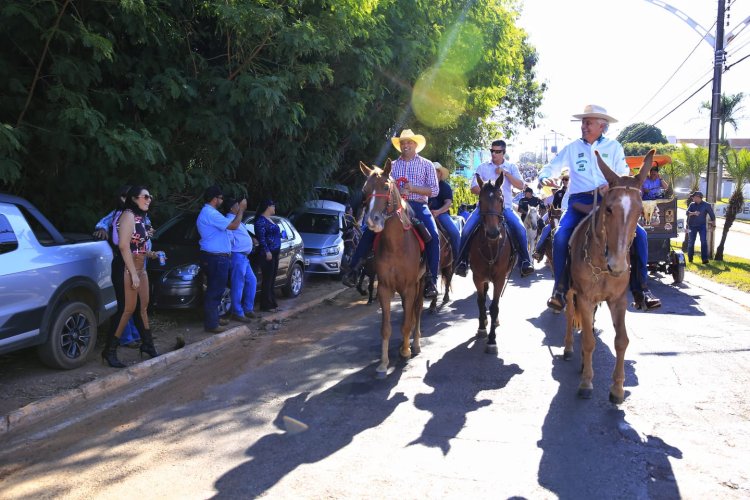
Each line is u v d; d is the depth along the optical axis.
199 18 10.38
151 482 4.42
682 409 5.82
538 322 9.79
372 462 4.70
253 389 6.51
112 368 7.04
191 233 10.16
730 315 10.40
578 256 6.07
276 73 10.38
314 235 14.01
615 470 4.56
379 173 6.66
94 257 7.31
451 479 4.42
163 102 9.36
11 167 7.00
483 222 7.86
